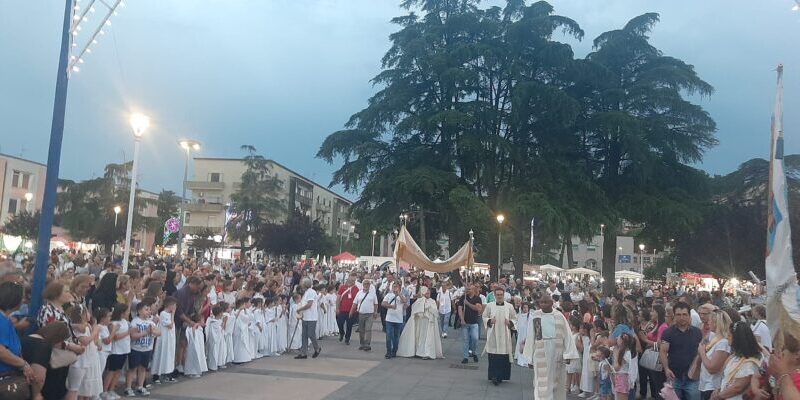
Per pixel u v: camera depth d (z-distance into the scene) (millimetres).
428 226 39656
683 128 39625
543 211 32688
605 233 36312
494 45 38781
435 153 38062
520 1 40469
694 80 38750
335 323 19609
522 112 36938
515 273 38500
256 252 61656
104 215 55594
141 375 9273
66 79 7812
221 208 76375
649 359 9648
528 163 36750
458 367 13836
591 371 10648
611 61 41281
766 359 5805
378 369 12898
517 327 14906
